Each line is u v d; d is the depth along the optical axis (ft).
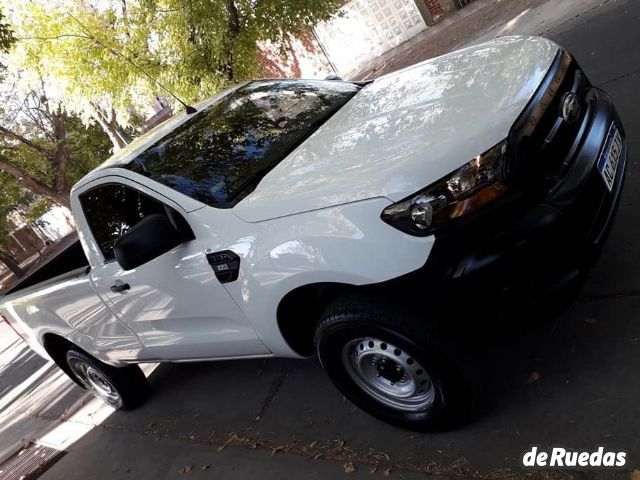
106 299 11.82
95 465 13.51
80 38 28.37
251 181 9.36
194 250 9.27
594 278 9.86
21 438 18.17
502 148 7.20
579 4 27.89
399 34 49.93
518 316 7.29
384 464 8.60
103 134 59.00
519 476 7.27
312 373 12.05
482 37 34.24
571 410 7.83
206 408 13.08
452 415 8.16
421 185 7.02
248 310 9.09
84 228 11.68
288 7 27.40
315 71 53.06
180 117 12.04
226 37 26.89
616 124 9.23
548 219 7.18
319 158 8.75
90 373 15.06
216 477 10.48
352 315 7.79
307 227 7.75
